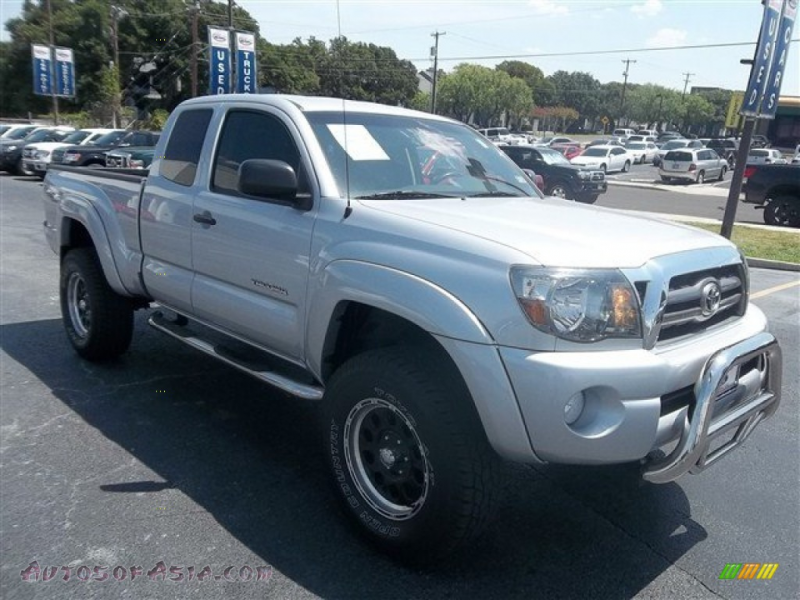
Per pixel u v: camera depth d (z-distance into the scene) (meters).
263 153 3.93
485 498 2.85
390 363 2.97
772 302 8.84
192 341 4.45
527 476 3.98
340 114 3.96
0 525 3.33
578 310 2.65
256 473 3.91
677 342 2.96
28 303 7.52
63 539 3.24
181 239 4.36
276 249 3.64
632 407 2.65
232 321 4.06
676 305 2.96
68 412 4.65
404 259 3.00
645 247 2.99
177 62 56.47
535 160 21.50
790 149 58.09
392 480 3.10
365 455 3.22
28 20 60.50
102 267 5.14
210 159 4.25
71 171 5.75
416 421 2.86
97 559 3.10
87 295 5.42
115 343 5.45
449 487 2.82
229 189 4.09
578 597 2.96
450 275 2.84
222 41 27.73
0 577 2.96
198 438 4.33
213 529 3.35
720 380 2.85
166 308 4.83
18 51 58.81
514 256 2.74
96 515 3.44
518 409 2.66
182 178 4.45
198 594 2.88
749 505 3.76
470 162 4.30
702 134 119.06
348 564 3.11
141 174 5.38
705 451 2.93
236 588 2.93
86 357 5.61
